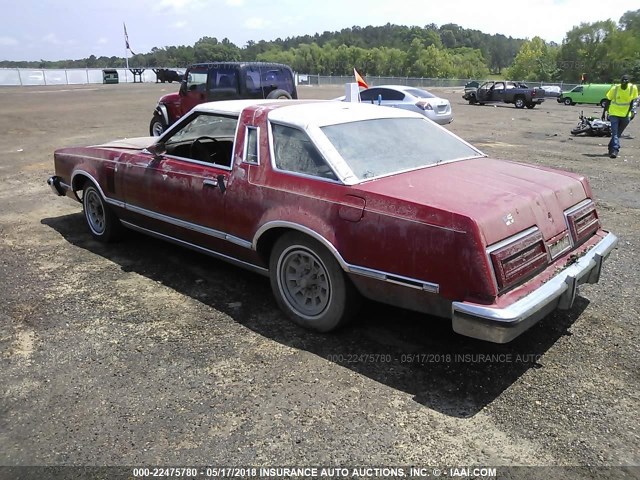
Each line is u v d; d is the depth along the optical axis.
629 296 4.28
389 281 3.19
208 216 4.26
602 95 35.06
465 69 118.69
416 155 3.97
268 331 3.79
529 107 30.38
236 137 4.11
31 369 3.33
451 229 2.91
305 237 3.59
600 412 2.87
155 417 2.87
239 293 4.45
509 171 3.87
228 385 3.14
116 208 5.29
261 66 11.02
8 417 2.88
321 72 122.81
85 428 2.79
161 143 4.75
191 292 4.46
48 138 13.52
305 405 2.95
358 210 3.28
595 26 84.44
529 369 3.28
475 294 2.88
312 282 3.70
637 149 12.62
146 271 4.92
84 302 4.27
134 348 3.56
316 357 3.44
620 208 6.98
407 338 3.68
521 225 3.11
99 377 3.24
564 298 3.21
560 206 3.51
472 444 2.64
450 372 3.26
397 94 17.28
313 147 3.65
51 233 6.06
